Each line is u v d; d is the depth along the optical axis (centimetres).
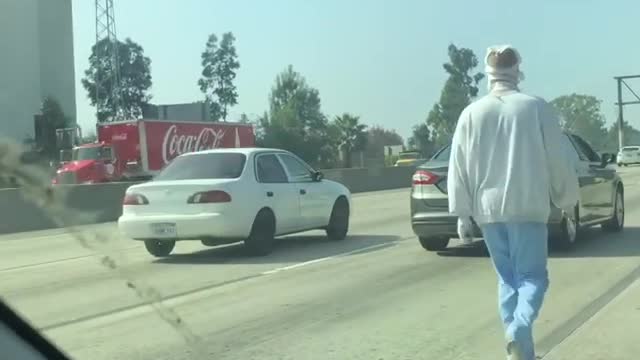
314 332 725
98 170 3481
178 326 751
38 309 846
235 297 902
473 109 570
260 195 1257
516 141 552
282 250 1328
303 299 882
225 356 646
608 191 1431
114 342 696
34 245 1573
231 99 10281
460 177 574
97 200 2247
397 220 1877
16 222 1970
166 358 643
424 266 1108
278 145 8856
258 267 1134
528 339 529
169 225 1218
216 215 1201
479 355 636
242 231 1223
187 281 1016
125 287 985
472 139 566
